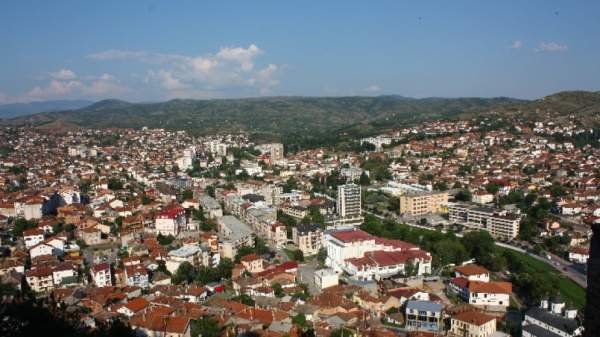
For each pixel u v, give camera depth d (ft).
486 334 626.64
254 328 625.41
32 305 252.01
